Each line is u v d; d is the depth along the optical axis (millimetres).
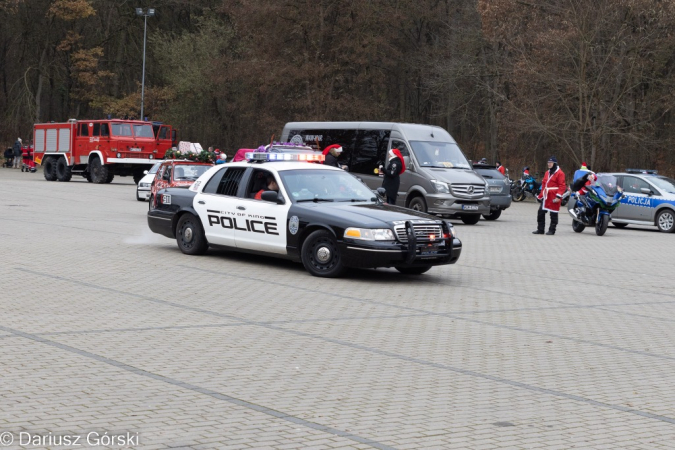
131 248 16484
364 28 55844
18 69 69375
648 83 42938
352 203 14273
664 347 9266
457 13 56125
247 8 55125
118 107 65438
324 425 6094
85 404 6406
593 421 6441
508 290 13039
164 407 6410
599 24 39156
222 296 11516
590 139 41312
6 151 63844
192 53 64125
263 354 8273
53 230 19625
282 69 54594
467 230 24375
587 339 9562
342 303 11344
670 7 37844
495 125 54250
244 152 29297
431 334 9539
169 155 30719
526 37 42344
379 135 27766
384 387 7227
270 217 14203
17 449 5375
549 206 23547
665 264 17172
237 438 5734
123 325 9398
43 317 9664
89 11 65375
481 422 6316
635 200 27188
